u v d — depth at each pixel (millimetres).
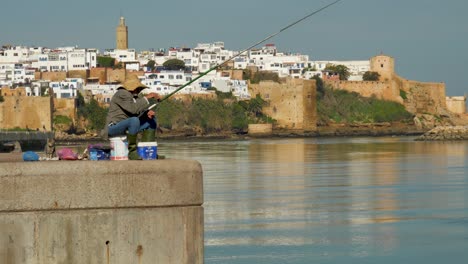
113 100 19234
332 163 112750
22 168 17172
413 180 84000
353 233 50156
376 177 88125
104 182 17359
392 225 53312
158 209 17547
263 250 44562
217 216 57375
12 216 17109
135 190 17453
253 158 129000
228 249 44781
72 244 17266
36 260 17172
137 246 17469
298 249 44844
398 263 41594
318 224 53531
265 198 68312
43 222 17172
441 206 62344
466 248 45250
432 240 47625
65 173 17250
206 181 85625
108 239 17375
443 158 122625
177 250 17609
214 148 172000
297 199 67500
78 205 17281
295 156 133750
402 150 152750
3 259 17109
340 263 41281
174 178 17594
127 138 19156
